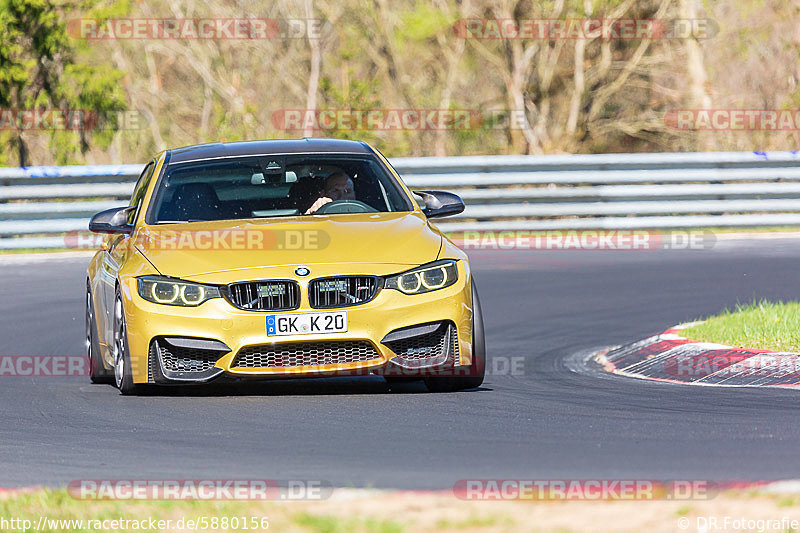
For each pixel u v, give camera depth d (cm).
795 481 1761
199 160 3089
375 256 2641
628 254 5631
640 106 9869
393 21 9900
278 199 2961
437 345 2638
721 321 3484
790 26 9631
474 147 10050
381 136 9231
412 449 2112
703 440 2136
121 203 6066
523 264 5397
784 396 2614
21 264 5531
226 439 2236
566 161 6419
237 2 10081
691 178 6450
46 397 2838
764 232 6366
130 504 1705
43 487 1850
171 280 2622
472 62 9975
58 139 8431
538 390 2784
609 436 2197
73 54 8519
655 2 9606
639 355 3266
